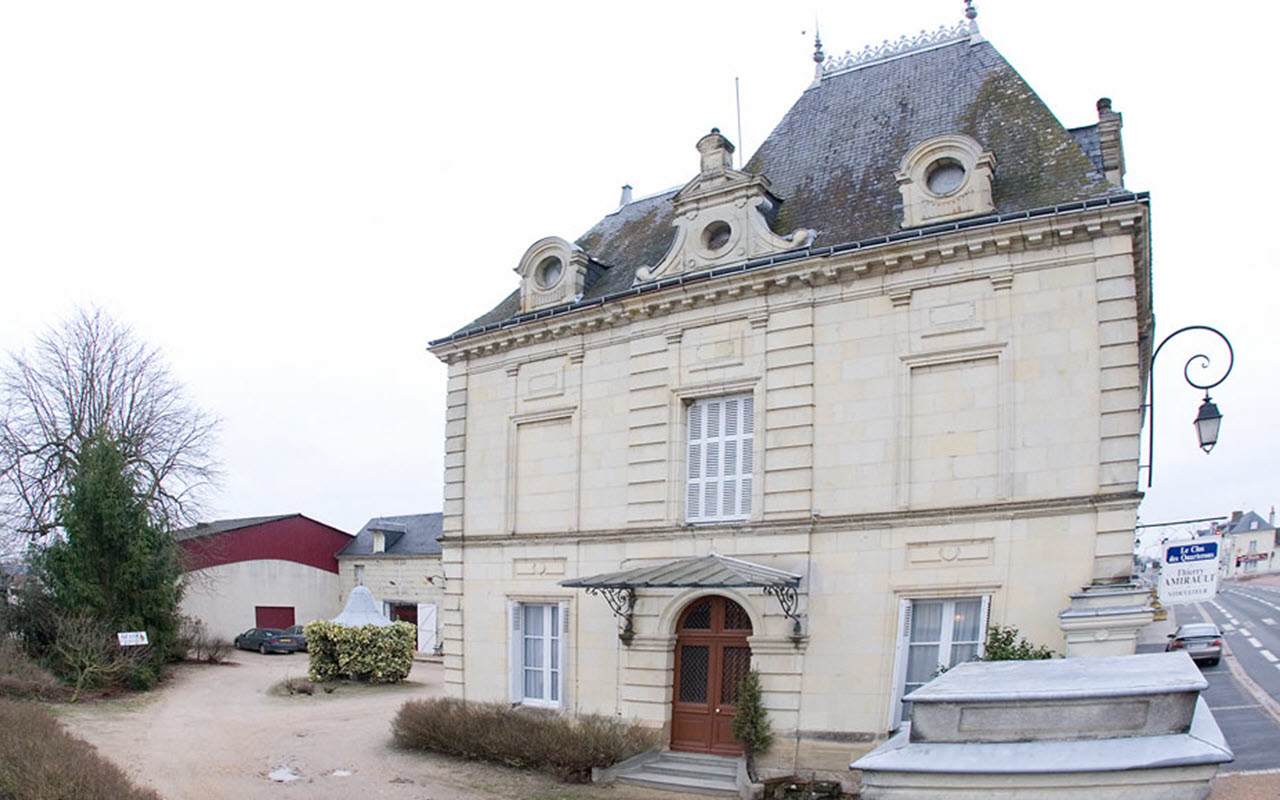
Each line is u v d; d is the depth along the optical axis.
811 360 16.36
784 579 15.34
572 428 19.36
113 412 36.84
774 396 16.64
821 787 14.84
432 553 48.53
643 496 17.94
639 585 16.11
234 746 19.66
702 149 18.30
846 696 15.34
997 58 18.23
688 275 17.55
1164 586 13.16
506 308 21.92
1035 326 14.56
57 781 12.95
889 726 14.89
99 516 29.27
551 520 19.50
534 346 20.20
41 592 29.11
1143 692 7.98
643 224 21.70
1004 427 14.59
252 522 47.91
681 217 18.50
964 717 8.52
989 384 14.89
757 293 16.97
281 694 28.64
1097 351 14.09
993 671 9.65
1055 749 7.89
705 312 17.59
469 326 21.94
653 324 18.28
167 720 22.91
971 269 15.12
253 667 36.06
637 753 16.72
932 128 17.95
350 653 31.02
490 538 20.27
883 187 17.48
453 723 18.70
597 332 19.22
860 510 15.62
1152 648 13.55
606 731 16.73
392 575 49.59
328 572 51.03
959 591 14.63
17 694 24.27
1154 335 18.92
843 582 15.61
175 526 36.06
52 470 35.38
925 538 15.01
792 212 18.27
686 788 15.59
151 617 30.12
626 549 18.06
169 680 30.62
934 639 14.99
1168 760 7.30
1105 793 7.46
